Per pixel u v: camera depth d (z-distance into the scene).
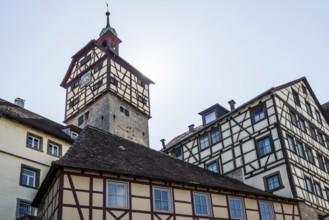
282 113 30.50
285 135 29.50
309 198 28.14
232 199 22.62
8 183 23.56
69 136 29.33
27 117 28.25
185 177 22.23
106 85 40.31
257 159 29.72
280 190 27.67
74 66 45.84
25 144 25.53
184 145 35.38
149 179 19.86
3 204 22.86
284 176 27.80
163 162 24.16
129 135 40.38
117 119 39.62
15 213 23.19
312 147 32.56
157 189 20.09
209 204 21.53
